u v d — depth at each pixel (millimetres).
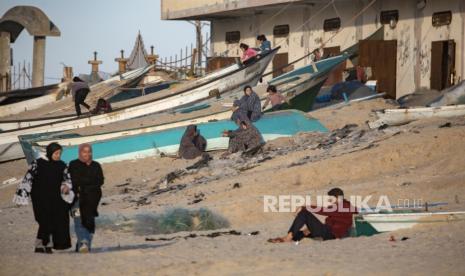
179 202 49375
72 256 33000
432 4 80312
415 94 79312
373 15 87562
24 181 33625
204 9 106812
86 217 33938
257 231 39875
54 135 74500
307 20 97062
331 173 51094
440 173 48594
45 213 33812
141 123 82562
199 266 29797
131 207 49500
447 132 54438
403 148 52656
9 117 108250
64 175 33844
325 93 88062
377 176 50562
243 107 69375
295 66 99062
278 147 65688
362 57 84000
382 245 32531
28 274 29469
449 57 78375
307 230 36125
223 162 61781
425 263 28141
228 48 112188
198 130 69062
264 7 98188
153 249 34969
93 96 110875
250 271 28406
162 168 65938
